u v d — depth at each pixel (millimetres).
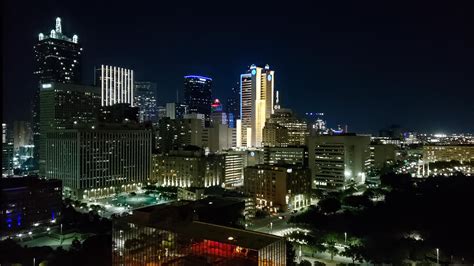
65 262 164375
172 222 154250
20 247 188375
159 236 145000
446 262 167000
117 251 159375
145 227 149500
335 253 182500
